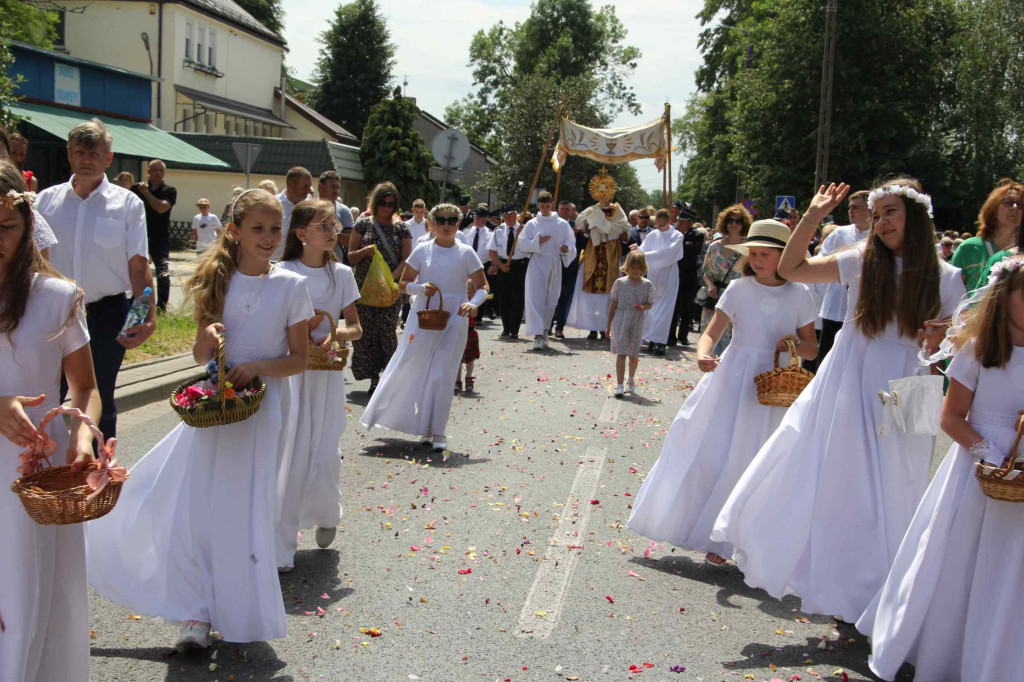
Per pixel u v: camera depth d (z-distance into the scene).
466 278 7.90
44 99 24.98
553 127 17.91
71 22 40.25
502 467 7.36
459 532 5.77
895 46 39.62
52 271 3.18
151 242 13.22
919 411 4.17
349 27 68.06
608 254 15.79
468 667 4.03
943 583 3.74
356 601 4.67
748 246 5.22
